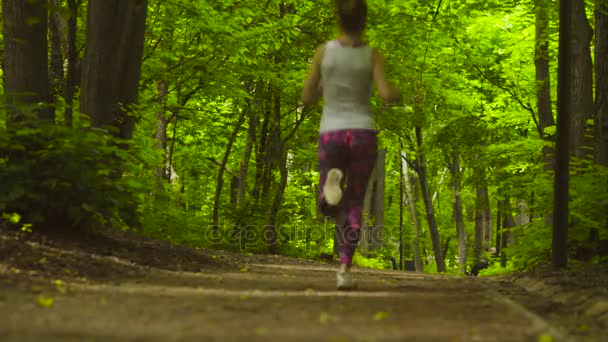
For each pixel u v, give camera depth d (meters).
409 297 5.54
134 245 7.91
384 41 16.89
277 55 18.14
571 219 8.91
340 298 5.29
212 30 15.25
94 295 4.71
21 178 6.79
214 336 3.39
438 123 22.23
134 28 9.77
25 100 8.88
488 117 21.34
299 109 21.83
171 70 16.25
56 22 12.38
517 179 11.16
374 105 17.77
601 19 9.82
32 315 3.75
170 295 4.99
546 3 15.62
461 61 20.17
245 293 5.36
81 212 7.00
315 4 17.81
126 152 7.54
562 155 7.90
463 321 4.18
